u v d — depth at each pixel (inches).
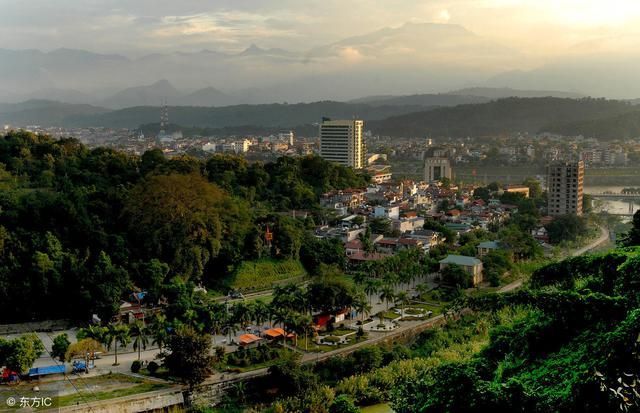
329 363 6117.1
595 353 3314.5
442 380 3563.0
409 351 6348.4
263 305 6702.8
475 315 7342.5
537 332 3917.3
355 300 7298.2
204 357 5580.7
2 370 5644.7
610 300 3671.3
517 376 3627.0
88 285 7263.8
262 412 5305.1
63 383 5556.1
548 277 4746.6
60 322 7283.5
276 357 6284.5
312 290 7322.8
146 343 6314.0
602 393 2979.8
